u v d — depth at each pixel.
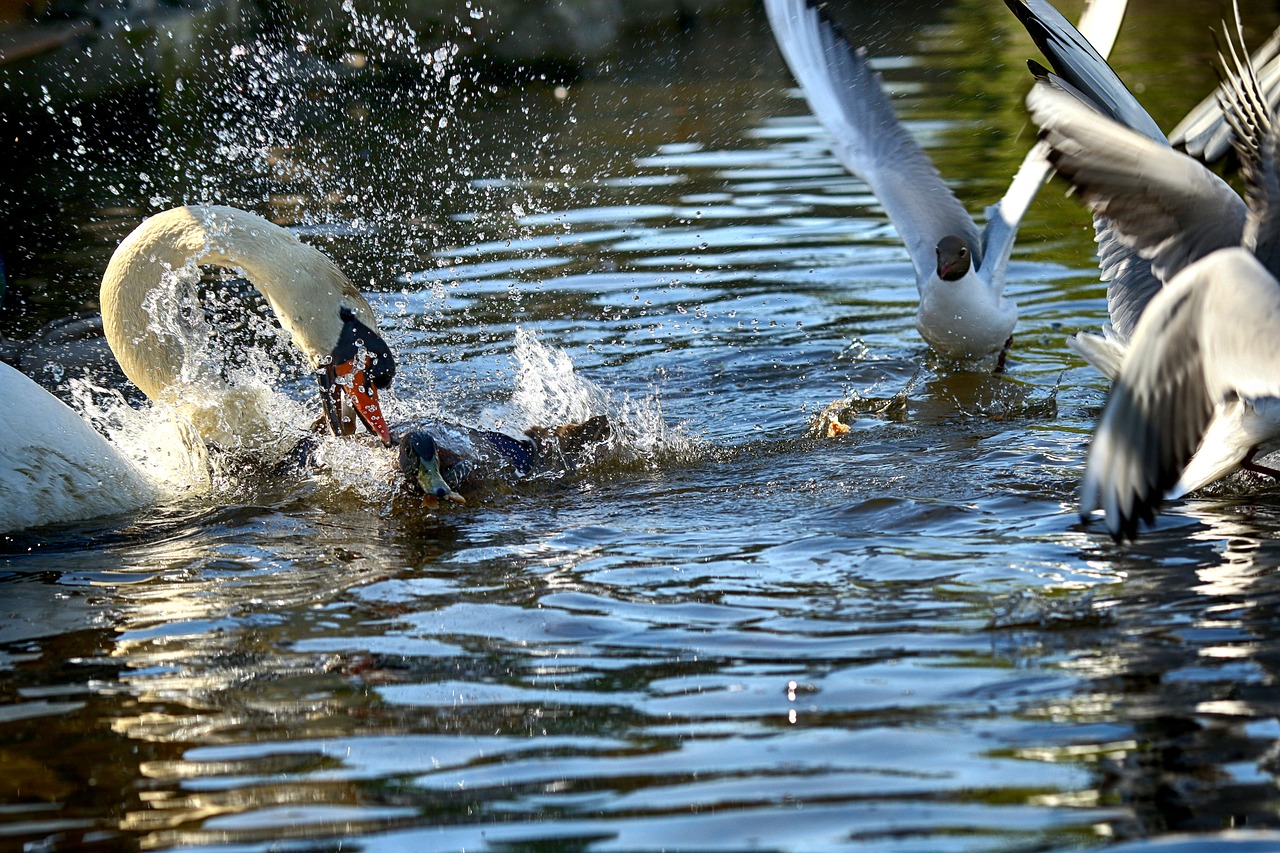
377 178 18.55
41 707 5.80
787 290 13.98
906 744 5.11
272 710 5.70
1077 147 7.09
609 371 11.84
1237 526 7.63
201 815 4.82
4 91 21.20
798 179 18.16
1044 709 5.34
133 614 6.96
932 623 6.34
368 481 9.37
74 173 18.44
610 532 8.14
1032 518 7.93
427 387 11.50
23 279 14.13
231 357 12.35
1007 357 12.07
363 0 24.86
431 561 7.72
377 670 6.09
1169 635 6.04
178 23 23.08
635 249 15.32
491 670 6.04
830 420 10.39
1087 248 15.20
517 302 13.62
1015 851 4.36
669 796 4.82
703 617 6.58
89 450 8.89
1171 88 21.39
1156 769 4.81
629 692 5.73
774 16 11.85
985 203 16.27
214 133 20.70
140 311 9.98
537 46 26.86
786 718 5.39
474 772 5.06
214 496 9.30
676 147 20.12
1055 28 8.78
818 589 6.91
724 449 9.96
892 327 12.93
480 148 20.34
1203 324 5.90
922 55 25.77
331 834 4.66
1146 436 6.01
